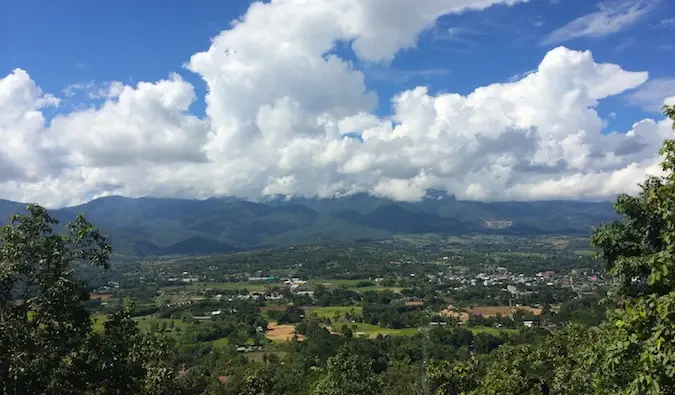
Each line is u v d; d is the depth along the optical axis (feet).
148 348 63.77
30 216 44.62
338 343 278.05
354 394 85.97
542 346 86.28
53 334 43.16
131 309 49.52
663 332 27.48
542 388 72.64
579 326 86.07
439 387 92.27
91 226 46.29
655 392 26.43
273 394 175.42
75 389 43.55
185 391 67.41
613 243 49.26
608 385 43.24
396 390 160.56
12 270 41.24
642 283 45.50
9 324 41.60
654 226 46.93
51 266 43.42
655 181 47.14
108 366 44.62
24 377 40.65
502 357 86.94
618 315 35.37
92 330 46.80
